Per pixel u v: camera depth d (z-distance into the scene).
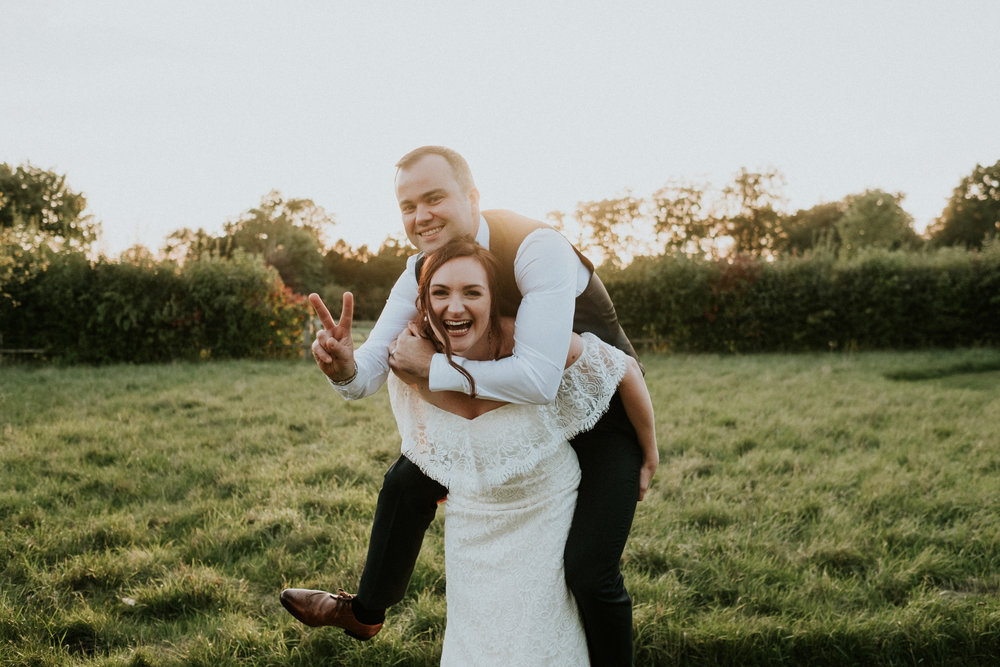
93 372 10.76
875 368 10.71
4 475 4.48
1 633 2.55
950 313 15.25
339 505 3.87
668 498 4.06
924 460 4.74
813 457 4.91
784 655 2.45
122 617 2.76
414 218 1.73
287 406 7.18
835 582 2.90
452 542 1.78
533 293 1.68
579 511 1.76
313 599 2.15
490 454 1.68
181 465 4.84
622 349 2.05
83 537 3.42
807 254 15.93
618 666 1.77
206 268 13.48
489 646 1.68
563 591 1.70
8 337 13.03
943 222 55.31
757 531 3.50
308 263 50.94
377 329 1.98
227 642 2.51
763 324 15.42
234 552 3.33
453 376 1.58
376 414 6.80
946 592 2.83
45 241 13.85
